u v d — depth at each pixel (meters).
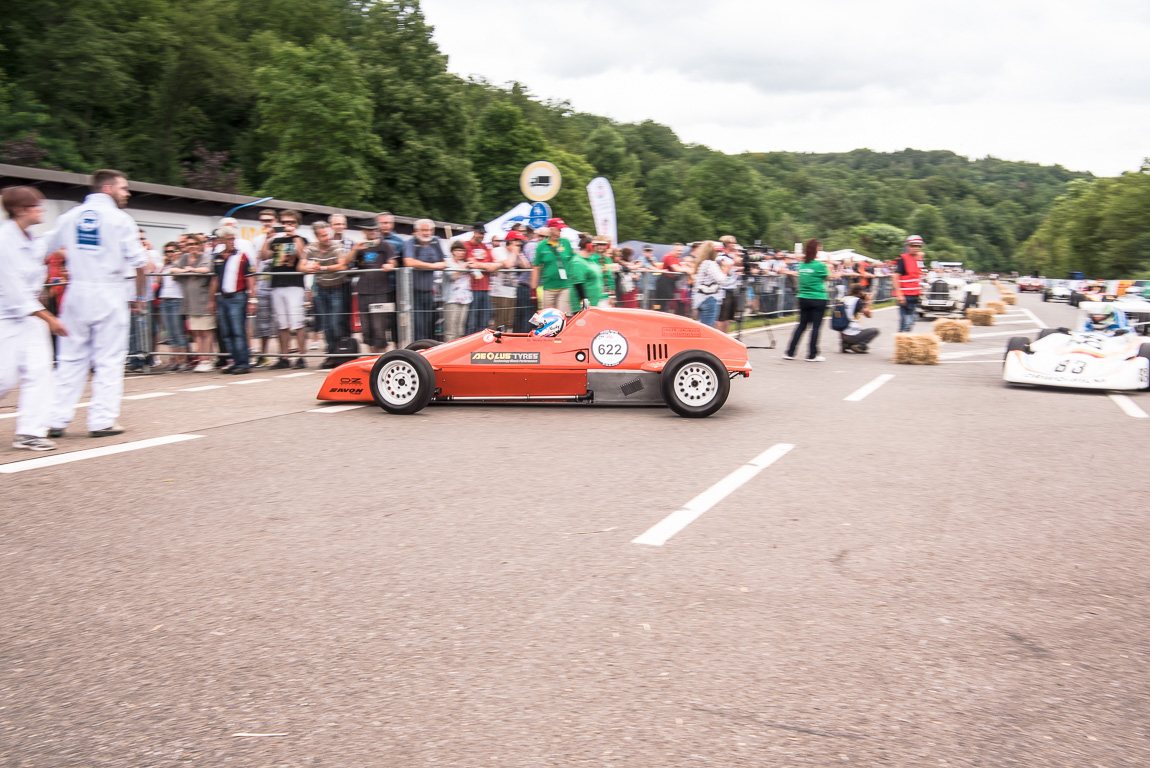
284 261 12.11
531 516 5.11
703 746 2.72
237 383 10.77
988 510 5.35
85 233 7.03
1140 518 5.21
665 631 3.54
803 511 5.28
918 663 3.29
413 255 12.04
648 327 8.94
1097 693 3.08
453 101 48.97
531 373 8.80
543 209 17.08
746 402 9.65
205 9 44.16
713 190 105.00
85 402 9.42
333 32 54.12
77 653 3.34
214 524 4.91
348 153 41.94
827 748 2.71
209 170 41.75
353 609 3.74
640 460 6.62
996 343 18.69
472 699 3.00
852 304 15.98
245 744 2.73
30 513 5.09
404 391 8.60
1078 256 95.88
